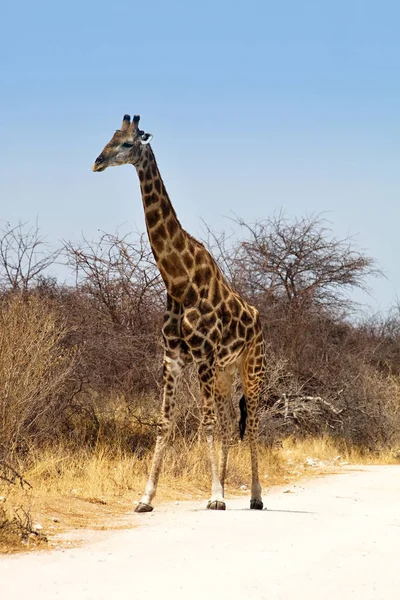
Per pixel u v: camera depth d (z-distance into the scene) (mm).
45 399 30469
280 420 43219
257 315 27125
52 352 30438
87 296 39406
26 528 17578
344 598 13766
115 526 20016
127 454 31312
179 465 29859
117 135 24094
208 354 24500
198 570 15156
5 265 37031
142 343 37906
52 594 13367
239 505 26312
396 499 27078
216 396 26906
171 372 24391
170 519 21391
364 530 19625
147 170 24453
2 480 22266
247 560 16016
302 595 13820
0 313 28891
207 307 24578
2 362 27219
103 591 13625
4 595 13258
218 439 32625
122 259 39938
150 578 14539
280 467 36156
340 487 31109
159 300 40219
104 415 34812
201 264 24703
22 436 27875
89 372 35188
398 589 14328
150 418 35156
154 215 24406
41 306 31359
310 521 21094
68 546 17172
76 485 25516
